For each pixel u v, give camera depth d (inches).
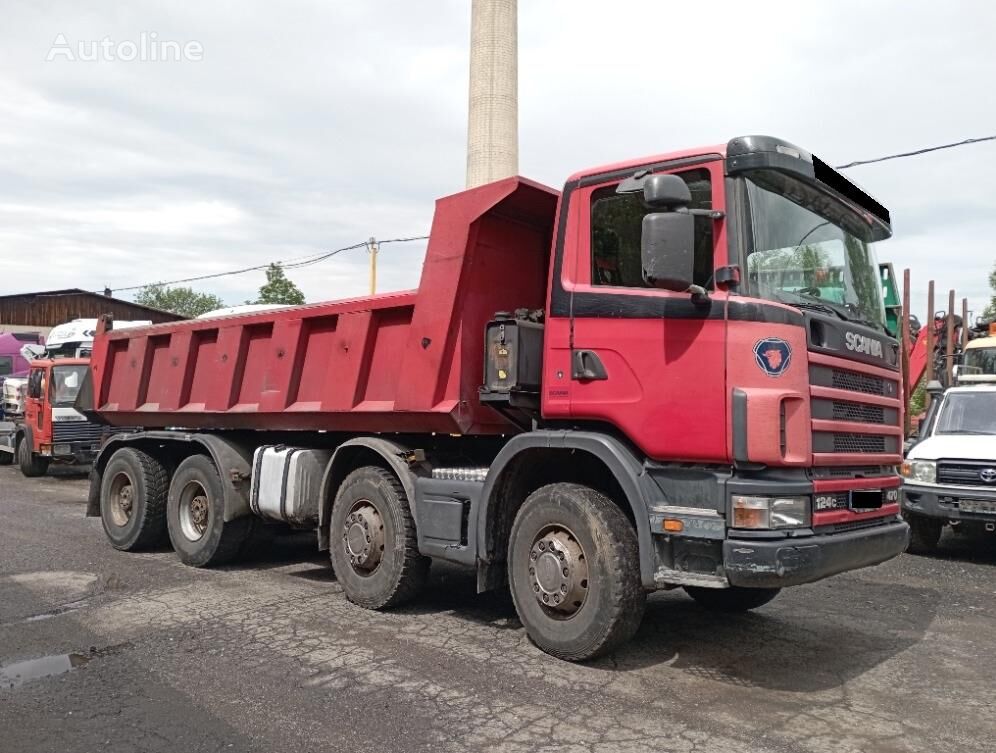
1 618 239.5
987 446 350.6
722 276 182.7
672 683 188.4
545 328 213.8
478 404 241.1
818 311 192.1
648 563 185.8
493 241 244.8
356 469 266.5
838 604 270.4
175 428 367.2
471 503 224.7
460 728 161.5
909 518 362.6
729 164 185.9
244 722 164.4
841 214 217.8
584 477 217.8
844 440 191.3
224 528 311.1
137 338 378.0
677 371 186.2
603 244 205.9
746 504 173.9
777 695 182.2
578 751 151.3
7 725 163.2
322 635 223.5
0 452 783.1
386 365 263.6
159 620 237.9
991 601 278.5
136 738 157.2
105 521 363.3
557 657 204.1
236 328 323.0
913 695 184.1
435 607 256.5
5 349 972.6
